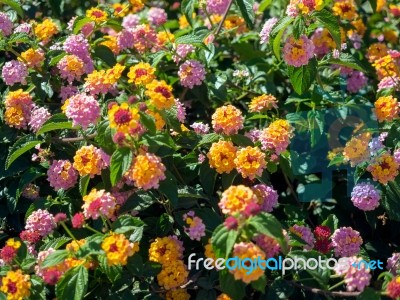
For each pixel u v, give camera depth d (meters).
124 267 0.97
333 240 1.01
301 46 1.08
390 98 1.09
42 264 0.91
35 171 1.07
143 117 0.93
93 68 1.15
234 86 1.23
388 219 1.13
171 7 1.55
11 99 1.07
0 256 0.96
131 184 0.99
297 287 0.97
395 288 0.90
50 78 1.14
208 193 1.02
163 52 1.17
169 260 0.94
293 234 0.98
